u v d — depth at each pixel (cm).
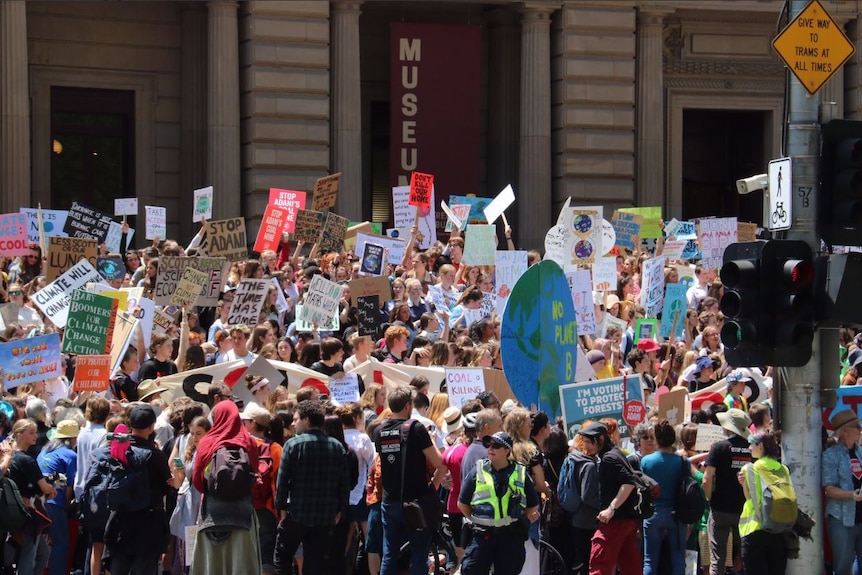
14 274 3884
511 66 6341
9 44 5453
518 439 2245
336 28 5888
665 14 6244
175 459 2383
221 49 5731
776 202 2312
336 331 3416
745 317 2167
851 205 2212
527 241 6012
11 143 5450
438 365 2858
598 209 3391
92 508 2178
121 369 2861
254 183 5797
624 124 6166
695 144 6812
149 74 6084
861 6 6284
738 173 6862
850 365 3462
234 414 2175
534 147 6016
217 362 2895
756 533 2306
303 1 5834
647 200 6203
